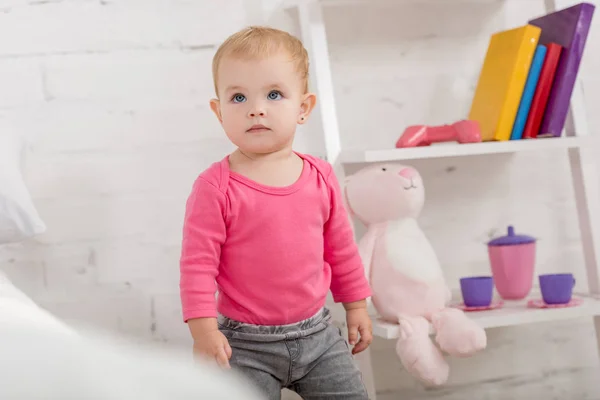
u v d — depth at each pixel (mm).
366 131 1658
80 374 446
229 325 1204
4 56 1490
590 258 1644
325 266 1292
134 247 1539
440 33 1704
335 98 1643
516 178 1745
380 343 1650
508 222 1738
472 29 1722
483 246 1722
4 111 1489
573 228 1771
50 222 1502
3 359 444
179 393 462
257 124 1185
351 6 1648
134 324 1533
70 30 1517
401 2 1667
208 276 1168
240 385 515
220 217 1180
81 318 1509
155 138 1552
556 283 1487
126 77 1540
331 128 1479
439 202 1698
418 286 1412
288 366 1204
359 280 1308
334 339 1258
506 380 1731
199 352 1136
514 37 1565
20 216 1276
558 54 1555
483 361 1717
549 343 1760
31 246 1491
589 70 1781
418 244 1449
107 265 1525
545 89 1553
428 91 1696
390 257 1426
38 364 445
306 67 1248
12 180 1293
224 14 1586
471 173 1719
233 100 1201
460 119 1712
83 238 1516
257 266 1189
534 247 1584
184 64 1567
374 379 1646
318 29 1493
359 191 1451
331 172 1298
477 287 1483
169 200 1558
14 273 1483
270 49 1189
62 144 1510
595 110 1780
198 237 1176
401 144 1480
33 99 1500
